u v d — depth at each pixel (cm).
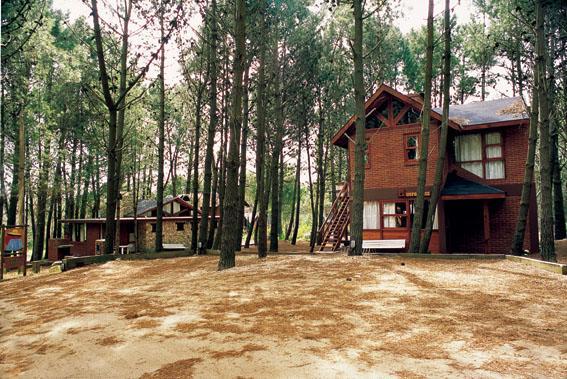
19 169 2122
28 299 852
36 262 1611
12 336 546
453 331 462
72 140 2920
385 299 643
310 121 2669
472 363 363
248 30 1714
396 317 532
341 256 1316
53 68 2375
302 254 1470
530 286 738
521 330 462
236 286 820
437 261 1146
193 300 701
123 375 373
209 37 1789
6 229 1377
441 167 1409
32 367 414
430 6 1383
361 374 343
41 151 2531
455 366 356
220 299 696
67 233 3284
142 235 3200
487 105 1995
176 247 2952
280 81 2019
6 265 1366
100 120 2403
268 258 1349
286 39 1975
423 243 1377
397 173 1812
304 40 2009
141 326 538
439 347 409
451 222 1850
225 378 348
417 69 2866
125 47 1708
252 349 421
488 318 517
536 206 1795
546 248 1116
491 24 2123
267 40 1730
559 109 1667
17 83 1972
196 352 422
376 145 1875
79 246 3048
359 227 1309
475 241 1800
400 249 1803
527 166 1293
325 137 2886
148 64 1603
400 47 2855
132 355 425
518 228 1291
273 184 1927
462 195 1642
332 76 2455
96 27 1522
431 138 1750
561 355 380
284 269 1029
